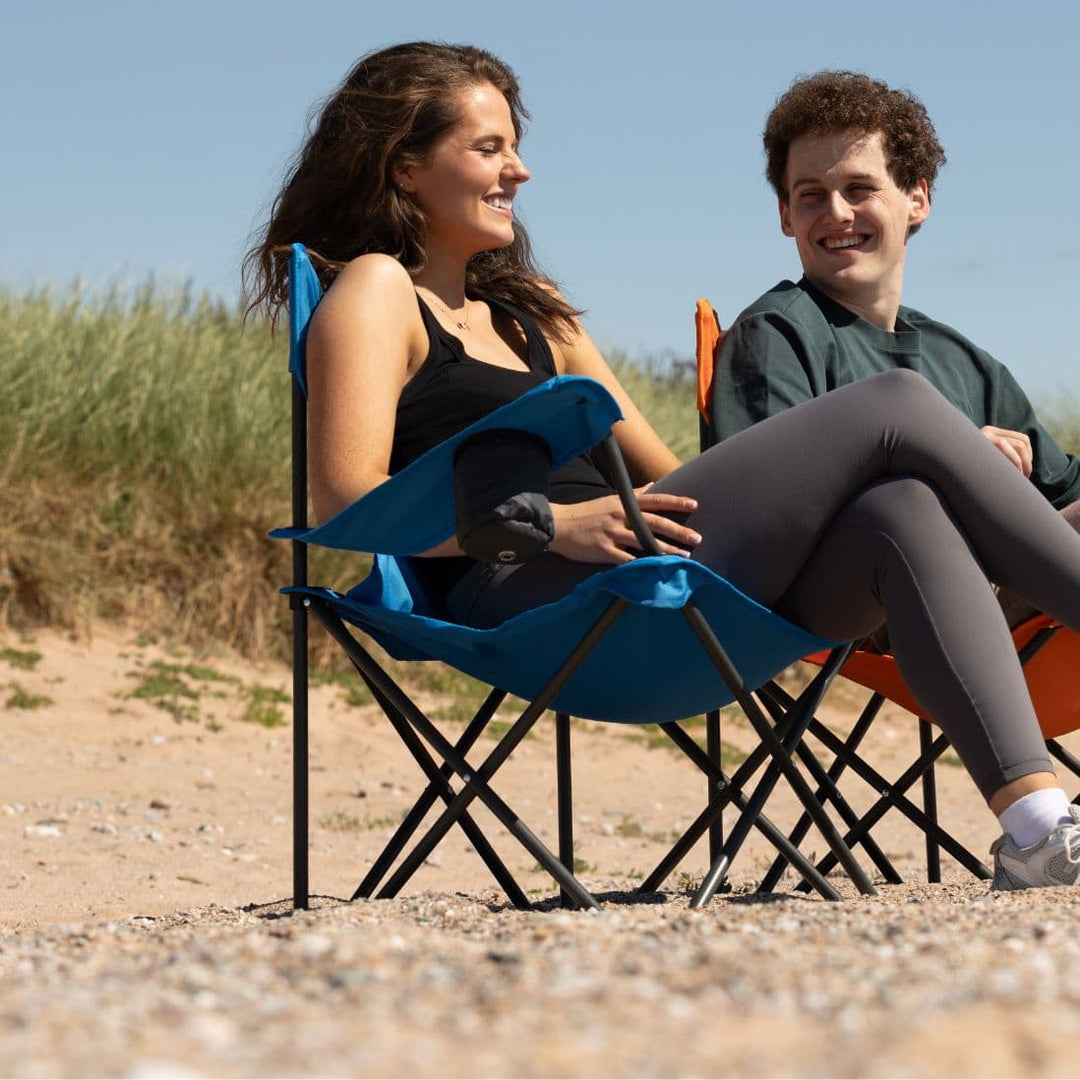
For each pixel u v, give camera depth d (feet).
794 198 10.14
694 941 5.28
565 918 6.30
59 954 5.77
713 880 7.58
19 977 4.95
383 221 8.90
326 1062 3.51
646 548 7.20
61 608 23.82
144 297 28.60
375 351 8.04
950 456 7.30
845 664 9.46
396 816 18.13
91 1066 3.42
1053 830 6.88
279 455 26.94
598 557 7.36
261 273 9.43
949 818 19.44
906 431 7.36
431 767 8.87
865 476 7.44
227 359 28.17
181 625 24.88
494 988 4.40
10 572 23.86
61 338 26.61
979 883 10.35
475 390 8.48
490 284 9.55
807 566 7.65
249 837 16.35
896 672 9.37
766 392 9.21
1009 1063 3.47
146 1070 3.31
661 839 17.67
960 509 7.33
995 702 7.04
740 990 4.32
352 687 24.62
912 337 10.11
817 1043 3.67
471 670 8.16
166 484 26.13
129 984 4.63
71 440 25.81
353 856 15.48
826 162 9.94
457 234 8.92
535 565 7.82
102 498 25.40
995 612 7.18
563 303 9.75
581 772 22.07
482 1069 3.46
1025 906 6.18
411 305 8.41
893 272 10.12
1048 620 9.02
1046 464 10.32
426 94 8.77
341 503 7.74
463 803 7.82
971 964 4.60
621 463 7.11
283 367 28.55
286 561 25.91
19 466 24.88
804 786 7.80
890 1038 3.68
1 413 25.11
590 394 6.84
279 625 25.54
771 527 7.44
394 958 5.06
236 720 22.13
